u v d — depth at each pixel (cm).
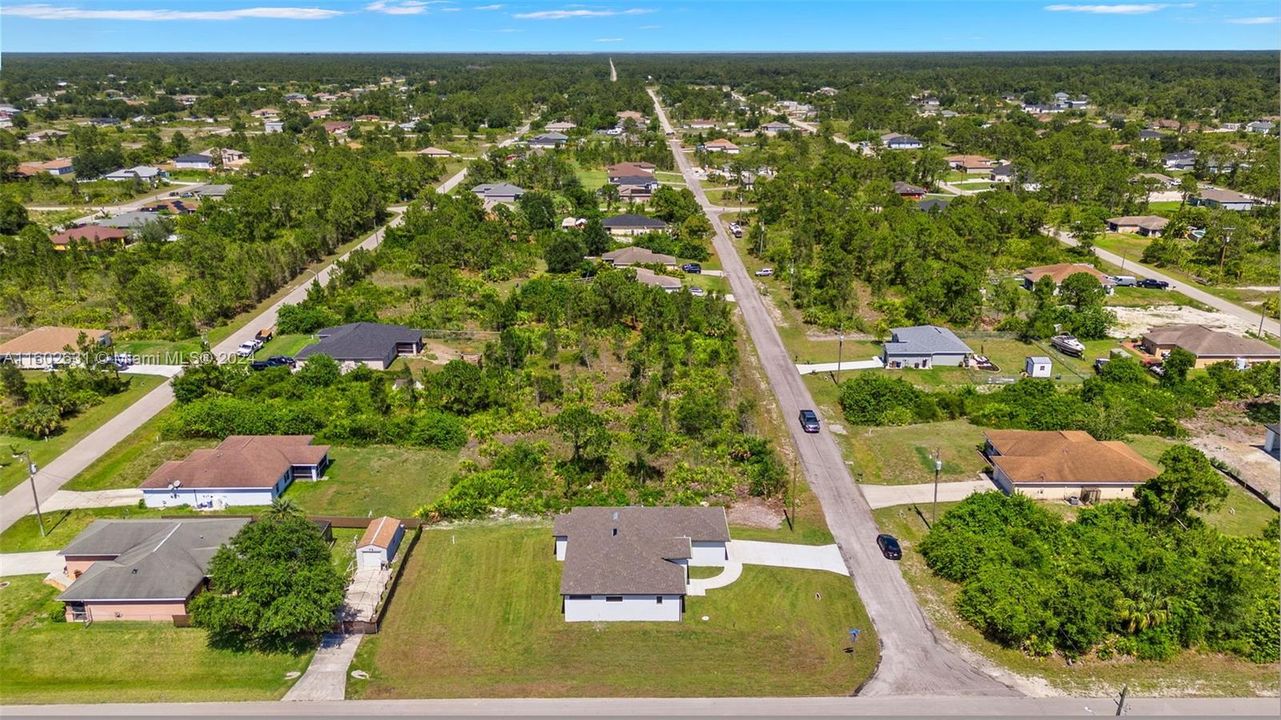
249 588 4741
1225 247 13050
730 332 10062
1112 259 13950
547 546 5931
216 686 4525
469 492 6494
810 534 6100
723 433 7512
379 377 8644
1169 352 9569
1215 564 5269
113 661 4722
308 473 6900
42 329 9556
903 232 12912
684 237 14700
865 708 4372
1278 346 9919
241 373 8519
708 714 4319
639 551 5347
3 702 4369
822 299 11356
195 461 6600
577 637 4978
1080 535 5678
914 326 10369
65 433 7638
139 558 5231
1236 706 4391
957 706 4394
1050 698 4459
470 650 4850
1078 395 8275
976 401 8194
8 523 6175
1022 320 10538
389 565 5669
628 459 7156
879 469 7106
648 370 8950
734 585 5481
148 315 10231
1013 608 4844
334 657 4775
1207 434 7769
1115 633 4912
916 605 5297
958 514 5962
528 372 8750
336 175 17412
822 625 5094
